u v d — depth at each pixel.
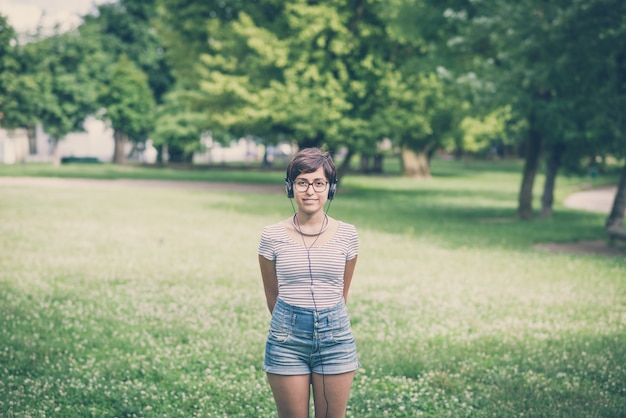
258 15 32.59
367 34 30.44
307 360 3.74
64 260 12.45
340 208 24.89
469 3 21.97
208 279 11.05
